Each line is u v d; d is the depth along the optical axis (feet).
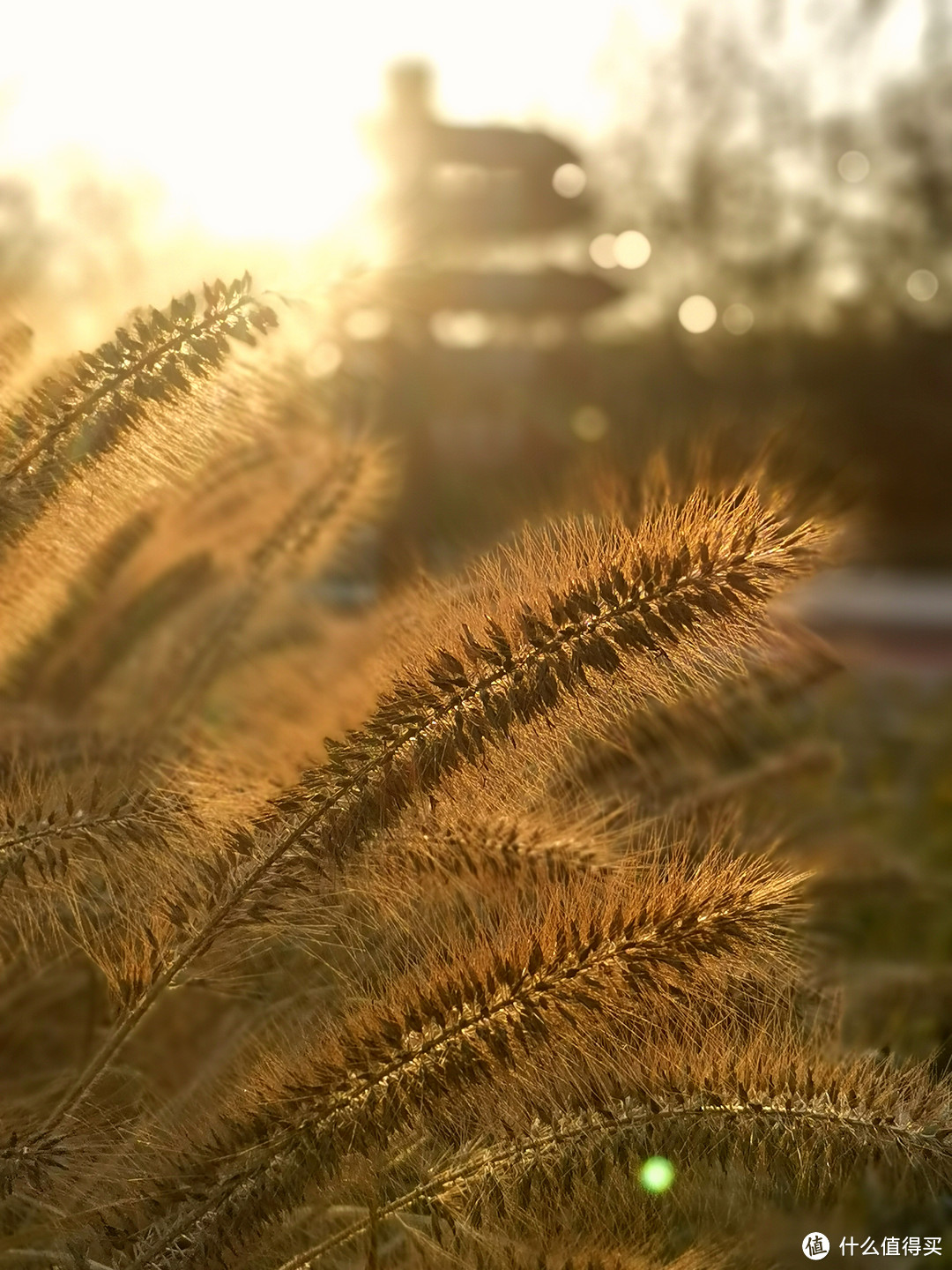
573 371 12.45
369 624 1.83
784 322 20.18
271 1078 1.26
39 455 1.27
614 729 1.64
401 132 10.60
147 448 1.30
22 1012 1.59
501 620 1.24
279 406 1.57
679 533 1.20
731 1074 1.24
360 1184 1.28
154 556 1.95
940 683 5.21
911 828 2.74
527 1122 1.24
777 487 1.45
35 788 1.40
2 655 1.48
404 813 1.24
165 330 1.26
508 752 1.25
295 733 1.60
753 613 1.19
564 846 1.43
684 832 1.62
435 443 9.39
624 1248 1.26
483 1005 1.22
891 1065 1.28
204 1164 1.22
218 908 1.26
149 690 1.91
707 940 1.22
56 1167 1.24
